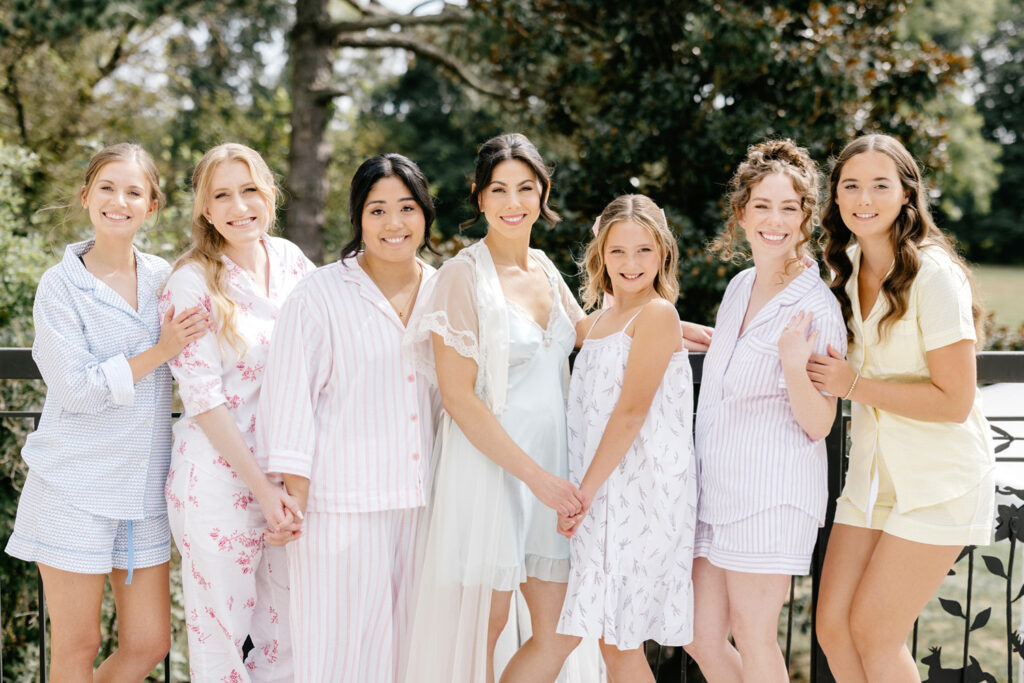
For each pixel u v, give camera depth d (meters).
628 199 2.38
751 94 7.31
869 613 2.34
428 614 2.36
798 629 6.29
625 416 2.29
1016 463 3.11
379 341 2.34
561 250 7.09
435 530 2.37
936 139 7.32
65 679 2.33
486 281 2.30
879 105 7.34
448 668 2.36
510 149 2.31
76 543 2.24
